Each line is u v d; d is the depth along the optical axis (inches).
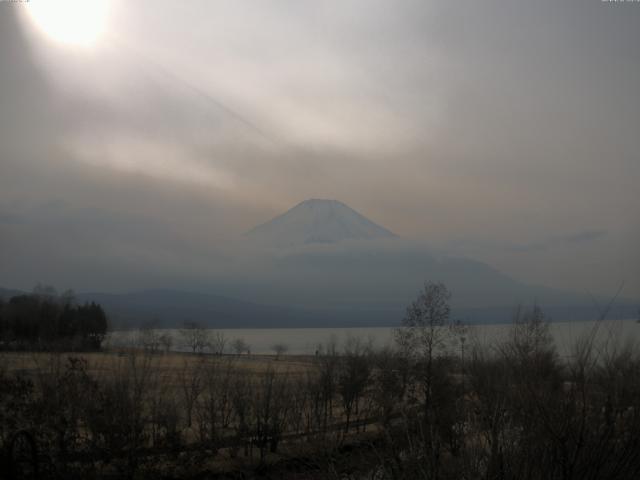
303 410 1608.0
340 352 2970.0
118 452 1083.9
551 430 353.4
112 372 1217.4
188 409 1512.1
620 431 361.7
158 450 1200.8
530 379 395.2
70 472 999.6
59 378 1061.8
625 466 351.6
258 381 1688.0
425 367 1286.9
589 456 349.1
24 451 909.8
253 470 1222.9
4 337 1860.2
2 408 959.0
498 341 577.9
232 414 1696.6
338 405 1813.5
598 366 375.9
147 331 3400.6
